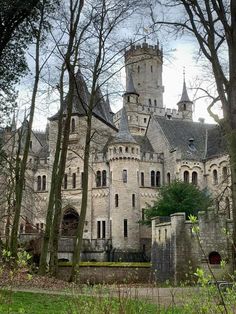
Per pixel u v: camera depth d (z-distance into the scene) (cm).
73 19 2711
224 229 705
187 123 7219
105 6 2803
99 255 5812
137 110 9875
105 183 6456
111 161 6353
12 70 2642
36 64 2698
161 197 5722
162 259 4209
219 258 3666
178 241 3956
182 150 6638
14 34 2589
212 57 2061
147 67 10462
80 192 6506
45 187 6612
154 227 4459
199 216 3753
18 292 1594
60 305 1284
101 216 6372
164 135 6825
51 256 2528
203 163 6562
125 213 6141
